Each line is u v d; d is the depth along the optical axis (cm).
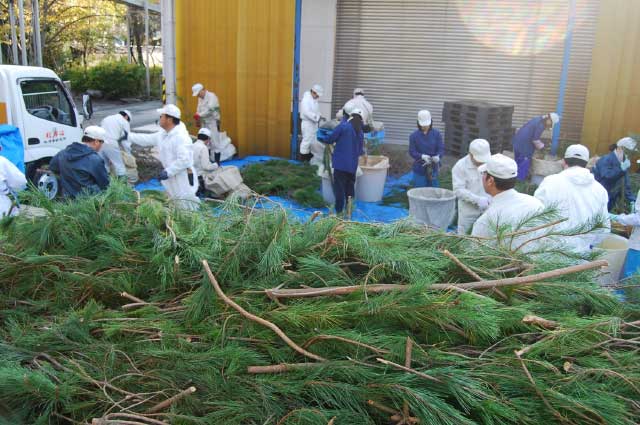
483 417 189
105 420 185
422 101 1389
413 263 252
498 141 1066
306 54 1404
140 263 276
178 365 208
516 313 223
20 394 202
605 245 560
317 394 197
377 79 1403
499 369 203
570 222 422
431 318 215
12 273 274
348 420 190
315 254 268
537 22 1272
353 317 223
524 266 274
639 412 197
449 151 1120
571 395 196
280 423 189
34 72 812
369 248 260
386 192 962
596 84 1073
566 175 435
